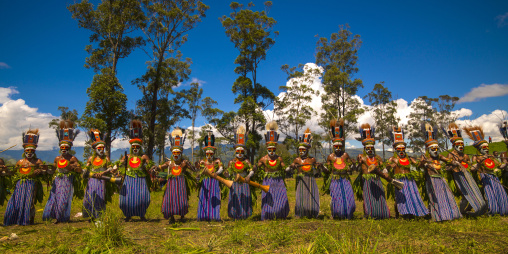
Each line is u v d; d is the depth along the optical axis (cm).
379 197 681
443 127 740
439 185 657
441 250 405
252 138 2697
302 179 723
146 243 477
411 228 532
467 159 709
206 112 2930
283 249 431
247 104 2911
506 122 755
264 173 732
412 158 689
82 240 478
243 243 464
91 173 698
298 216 709
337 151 717
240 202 706
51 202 678
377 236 480
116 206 963
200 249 434
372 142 698
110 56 2508
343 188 697
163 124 3055
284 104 3475
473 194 669
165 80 2975
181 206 672
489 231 511
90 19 2461
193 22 2936
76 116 2197
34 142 696
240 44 3186
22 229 605
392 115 3472
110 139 2228
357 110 3406
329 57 3909
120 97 2233
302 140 736
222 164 731
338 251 396
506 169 732
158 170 712
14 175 683
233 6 3188
